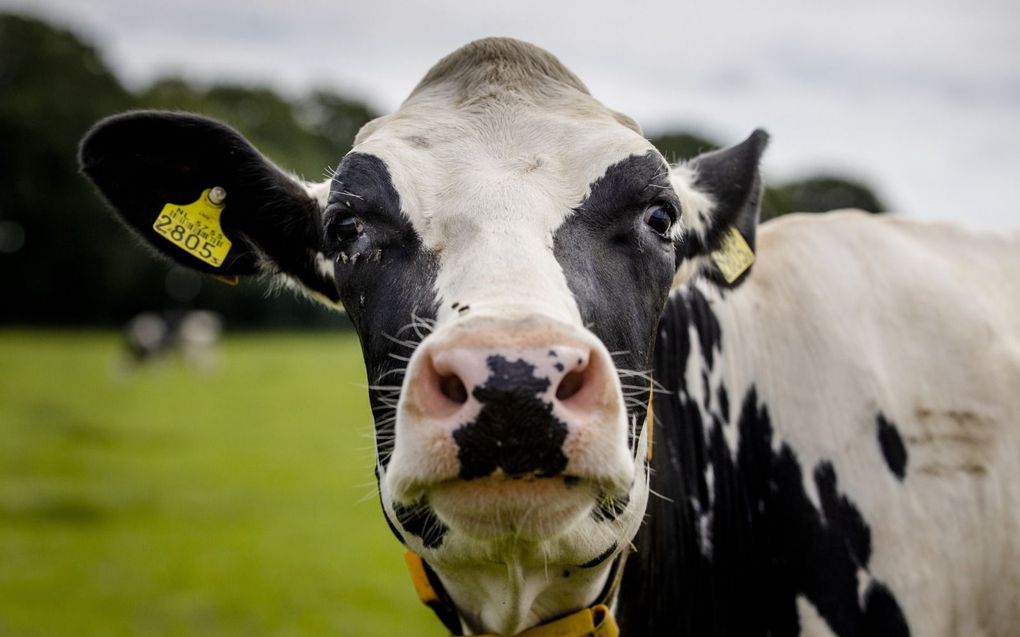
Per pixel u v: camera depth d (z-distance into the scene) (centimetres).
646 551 335
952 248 400
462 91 319
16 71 6631
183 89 7562
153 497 1279
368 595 889
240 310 6606
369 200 287
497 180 281
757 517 360
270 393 2736
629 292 282
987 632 348
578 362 230
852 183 3334
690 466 361
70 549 1024
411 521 267
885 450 350
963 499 347
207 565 976
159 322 3675
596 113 311
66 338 5109
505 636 297
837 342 364
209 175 349
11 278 6050
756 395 368
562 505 236
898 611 338
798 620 347
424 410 234
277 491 1354
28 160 5944
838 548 346
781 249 393
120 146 348
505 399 224
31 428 1859
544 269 261
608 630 301
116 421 2031
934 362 361
